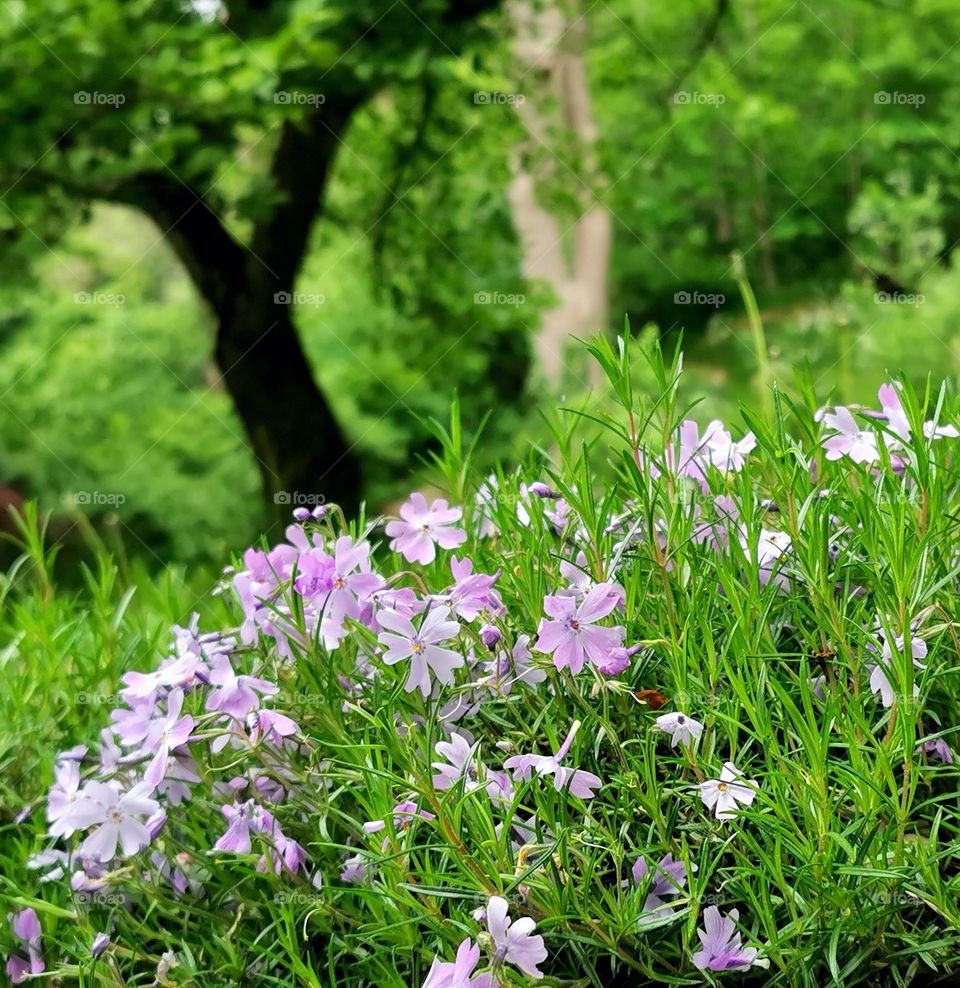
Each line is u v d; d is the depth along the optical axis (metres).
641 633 1.30
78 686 1.83
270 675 1.41
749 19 10.88
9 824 1.64
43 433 10.31
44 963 1.39
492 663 1.27
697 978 1.11
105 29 5.32
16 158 5.47
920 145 10.58
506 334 9.29
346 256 8.80
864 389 4.96
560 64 9.32
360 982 1.19
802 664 1.09
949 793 1.16
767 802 1.06
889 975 1.10
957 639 1.22
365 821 1.28
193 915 1.35
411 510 1.46
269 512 7.06
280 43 5.38
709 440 1.47
